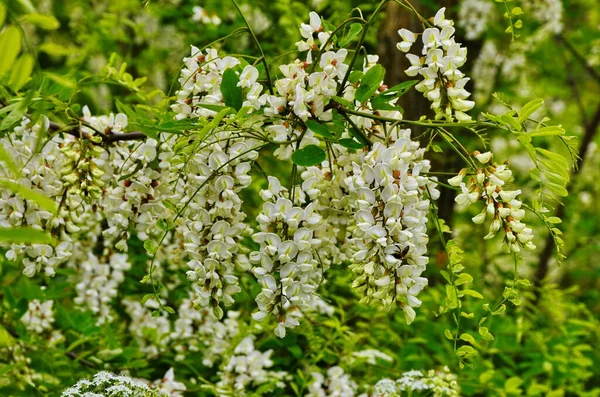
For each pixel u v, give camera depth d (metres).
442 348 2.33
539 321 2.77
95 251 2.15
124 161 1.68
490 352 2.21
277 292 1.55
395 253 1.54
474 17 2.76
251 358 1.97
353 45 2.48
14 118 1.57
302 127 1.58
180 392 1.95
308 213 1.55
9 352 1.95
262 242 1.54
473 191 1.56
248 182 1.58
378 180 1.53
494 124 1.57
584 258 4.27
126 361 1.95
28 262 1.64
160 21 2.80
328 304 2.09
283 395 2.04
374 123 1.61
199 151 1.58
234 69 1.64
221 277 1.58
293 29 2.52
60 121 1.72
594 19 4.04
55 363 1.96
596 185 4.24
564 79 4.20
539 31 3.23
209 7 2.55
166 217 1.67
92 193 1.64
